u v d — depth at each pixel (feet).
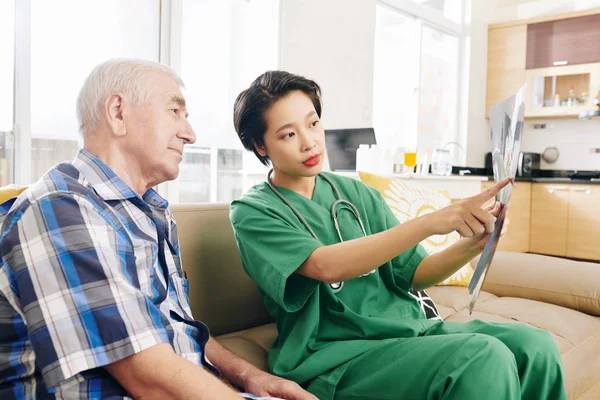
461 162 19.21
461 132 19.29
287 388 3.33
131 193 2.96
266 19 12.61
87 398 2.53
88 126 2.99
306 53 13.00
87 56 10.34
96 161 2.91
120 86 2.93
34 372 2.61
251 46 13.00
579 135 19.04
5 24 9.06
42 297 2.41
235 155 13.17
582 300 5.99
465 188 11.19
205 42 12.23
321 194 4.35
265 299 4.39
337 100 13.87
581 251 17.22
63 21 9.95
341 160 11.60
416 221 3.40
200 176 12.57
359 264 3.43
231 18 12.67
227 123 12.91
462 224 3.32
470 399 3.10
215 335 4.77
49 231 2.48
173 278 3.32
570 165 19.27
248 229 3.88
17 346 2.61
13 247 2.50
